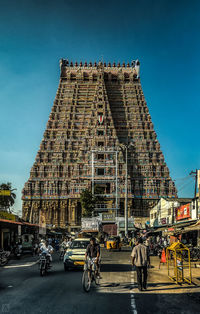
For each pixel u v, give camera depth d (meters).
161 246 33.62
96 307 11.31
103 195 105.25
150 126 131.12
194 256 29.17
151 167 121.00
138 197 117.50
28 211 118.00
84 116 133.38
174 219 48.06
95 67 147.75
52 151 124.94
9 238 47.25
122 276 19.33
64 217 117.50
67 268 22.44
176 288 15.26
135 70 147.50
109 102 137.88
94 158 118.06
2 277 19.17
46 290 14.55
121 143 123.62
